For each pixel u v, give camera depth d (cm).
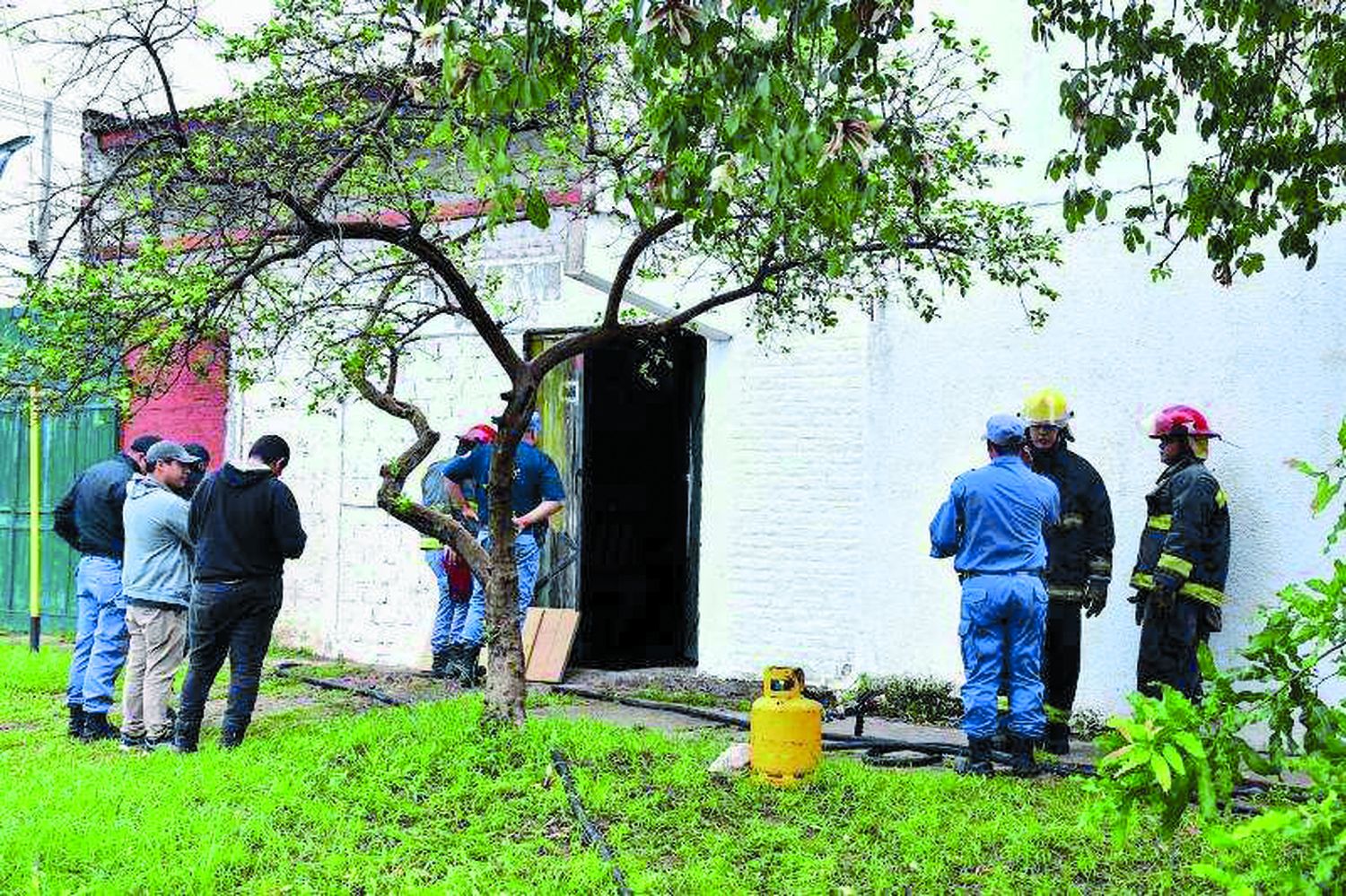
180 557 759
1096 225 840
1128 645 818
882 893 499
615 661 1112
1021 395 866
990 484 691
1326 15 590
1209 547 720
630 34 370
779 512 965
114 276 555
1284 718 279
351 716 827
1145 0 588
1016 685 691
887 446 922
